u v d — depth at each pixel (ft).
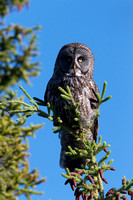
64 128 40.83
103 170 33.55
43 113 37.55
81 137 40.60
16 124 22.26
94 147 36.24
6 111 23.91
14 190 19.38
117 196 30.09
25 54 18.29
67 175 31.78
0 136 20.80
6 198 19.16
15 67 18.49
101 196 32.37
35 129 21.68
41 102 42.16
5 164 20.45
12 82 18.51
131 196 30.42
